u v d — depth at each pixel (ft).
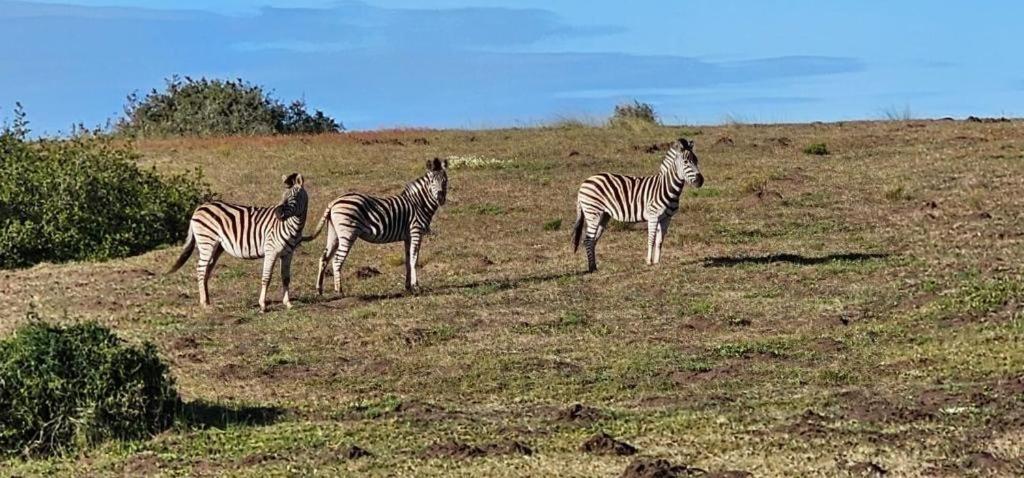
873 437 56.65
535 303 94.99
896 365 75.36
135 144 181.78
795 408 65.51
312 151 169.07
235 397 74.64
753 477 50.80
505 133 182.91
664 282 99.60
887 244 110.52
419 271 110.93
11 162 131.23
